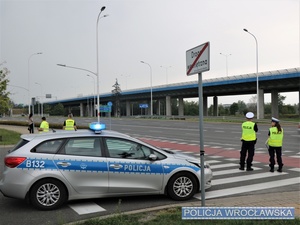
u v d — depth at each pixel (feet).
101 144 21.22
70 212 19.56
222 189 25.14
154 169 21.49
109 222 16.11
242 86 205.87
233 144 60.54
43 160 20.03
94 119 241.96
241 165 33.60
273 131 31.86
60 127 124.16
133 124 150.71
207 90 233.14
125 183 21.06
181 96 276.00
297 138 71.05
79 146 20.93
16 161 19.76
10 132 94.94
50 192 20.06
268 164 36.99
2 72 82.02
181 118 196.54
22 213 19.42
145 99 329.31
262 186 26.07
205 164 23.50
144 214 17.80
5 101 83.41
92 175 20.57
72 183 20.26
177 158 22.40
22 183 19.60
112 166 20.85
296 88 197.47
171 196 21.84
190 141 67.77
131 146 21.68
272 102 195.31
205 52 15.67
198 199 22.27
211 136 79.66
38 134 21.63
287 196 22.41
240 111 375.45
